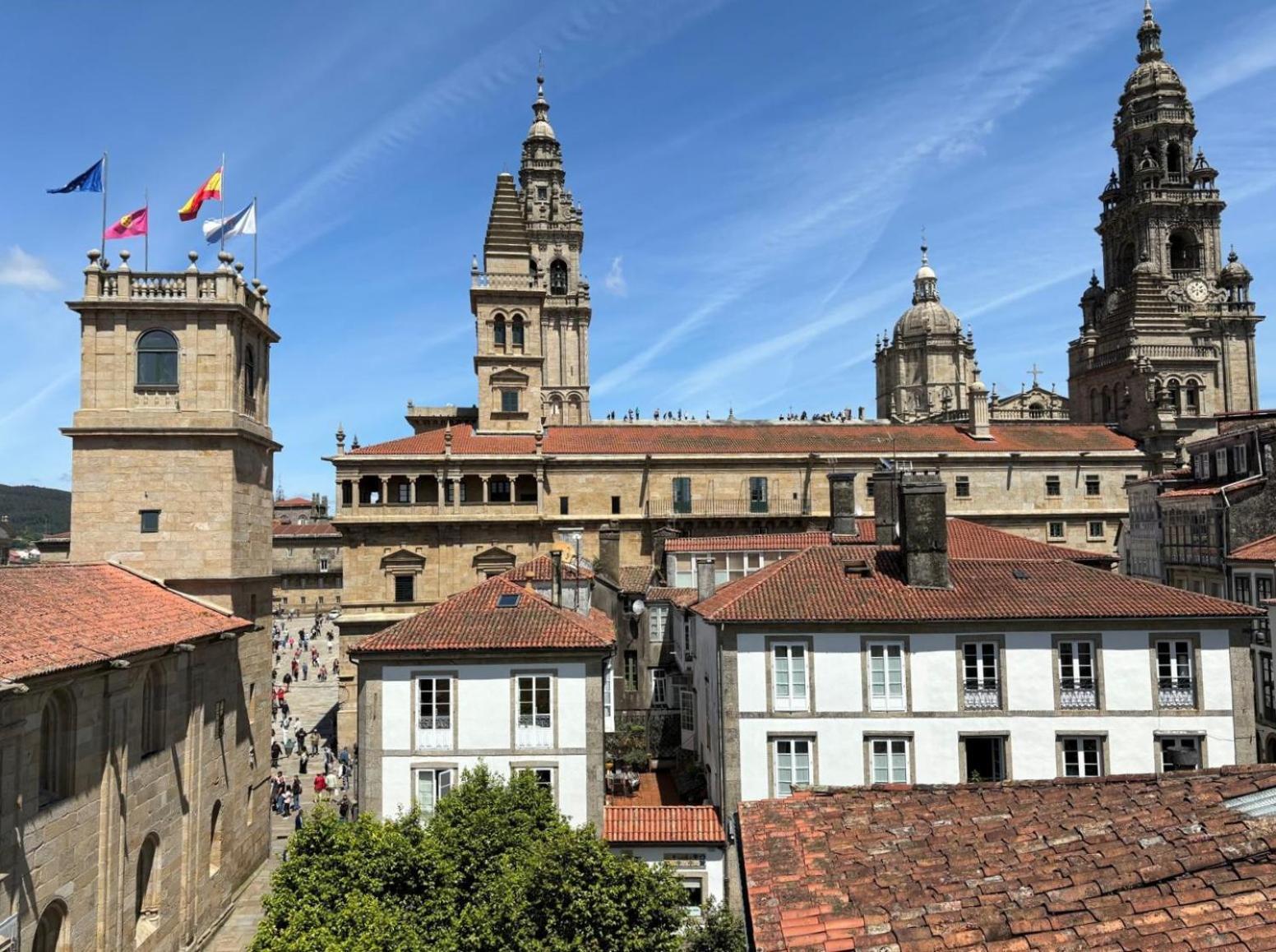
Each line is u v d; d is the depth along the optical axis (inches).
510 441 2837.1
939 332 5201.8
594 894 852.0
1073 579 1275.8
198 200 1486.2
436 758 1201.4
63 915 929.5
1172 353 3442.4
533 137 4212.6
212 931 1301.7
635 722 1679.4
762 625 1191.6
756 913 425.1
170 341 1403.8
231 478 1403.8
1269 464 1937.7
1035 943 343.3
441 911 866.8
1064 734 1162.6
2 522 2241.6
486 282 3125.0
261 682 1563.7
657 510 2765.7
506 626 1254.9
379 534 2637.8
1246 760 1149.7
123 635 1063.6
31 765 858.8
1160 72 4136.3
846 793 557.0
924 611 1187.3
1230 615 1159.0
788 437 2974.9
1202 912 334.3
